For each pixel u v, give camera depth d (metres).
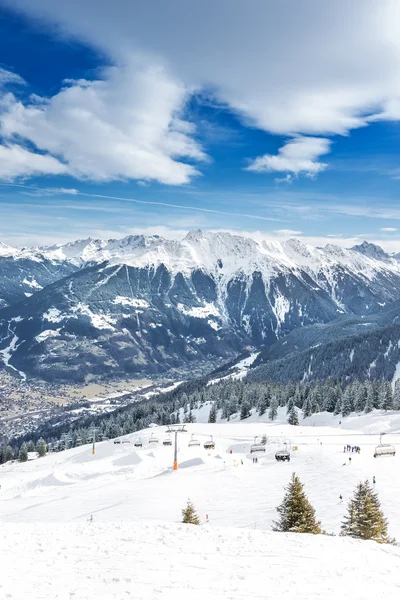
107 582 19.47
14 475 127.69
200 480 76.12
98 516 55.09
